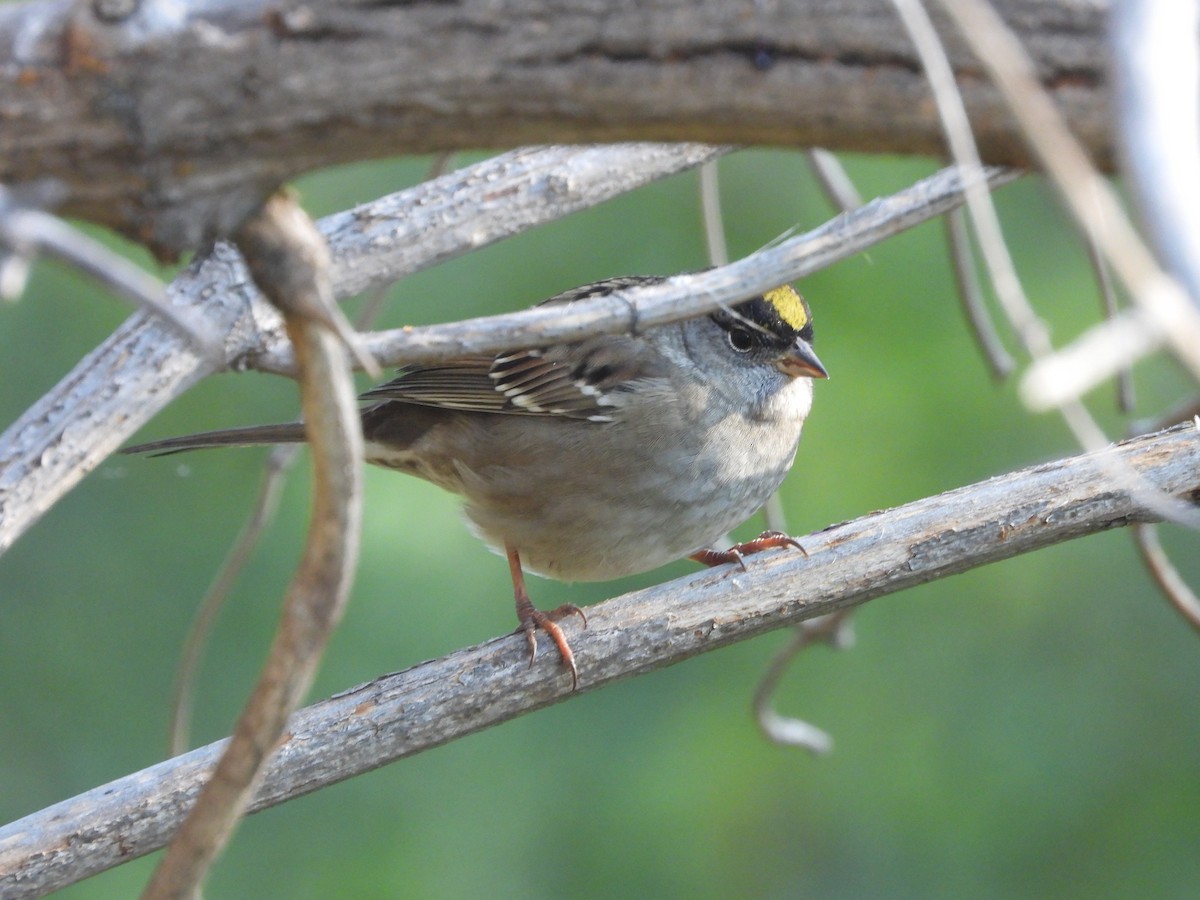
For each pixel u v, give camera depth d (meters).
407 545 11.12
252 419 12.58
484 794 11.51
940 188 5.01
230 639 11.93
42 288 12.26
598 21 3.85
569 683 6.38
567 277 12.20
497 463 8.51
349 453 4.01
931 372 11.73
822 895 11.33
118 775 11.66
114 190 3.81
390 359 4.65
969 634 12.00
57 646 11.94
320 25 3.77
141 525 12.31
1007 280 3.61
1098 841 11.22
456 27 3.82
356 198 12.35
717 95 3.91
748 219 12.30
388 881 11.21
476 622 11.07
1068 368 2.66
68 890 10.88
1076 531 6.35
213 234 3.93
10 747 11.60
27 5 3.79
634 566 8.70
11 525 6.36
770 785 11.57
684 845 11.34
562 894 11.23
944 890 11.16
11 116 3.71
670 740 11.67
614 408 8.26
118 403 6.64
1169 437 6.37
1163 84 3.07
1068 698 11.68
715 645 6.49
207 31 3.74
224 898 11.18
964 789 11.47
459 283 12.20
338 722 6.05
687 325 8.43
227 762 4.12
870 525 6.50
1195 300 2.84
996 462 11.59
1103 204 3.22
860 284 11.95
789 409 8.73
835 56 3.87
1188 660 11.66
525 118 3.94
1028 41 3.86
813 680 11.86
